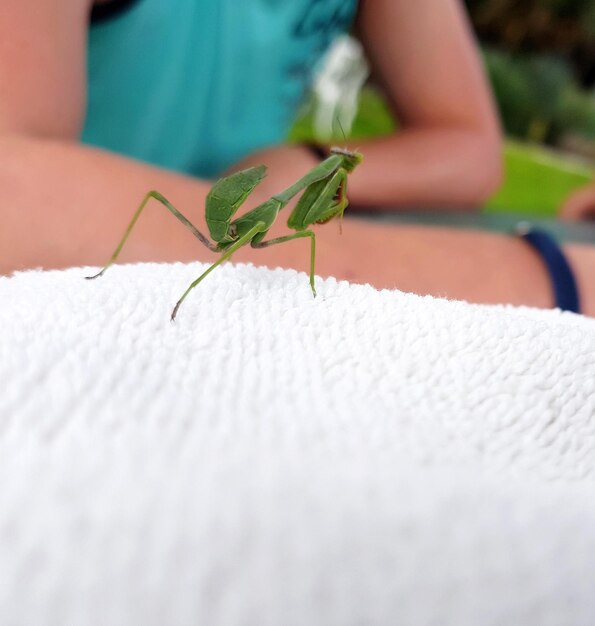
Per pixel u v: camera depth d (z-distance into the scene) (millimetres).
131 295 77
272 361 71
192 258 129
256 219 113
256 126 258
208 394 63
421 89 251
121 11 195
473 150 248
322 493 49
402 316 79
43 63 146
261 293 83
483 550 48
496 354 74
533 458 65
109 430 53
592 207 264
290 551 45
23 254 124
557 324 84
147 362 66
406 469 54
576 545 50
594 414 71
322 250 137
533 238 148
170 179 142
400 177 230
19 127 140
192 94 226
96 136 220
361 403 66
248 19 224
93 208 128
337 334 75
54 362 62
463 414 68
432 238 148
